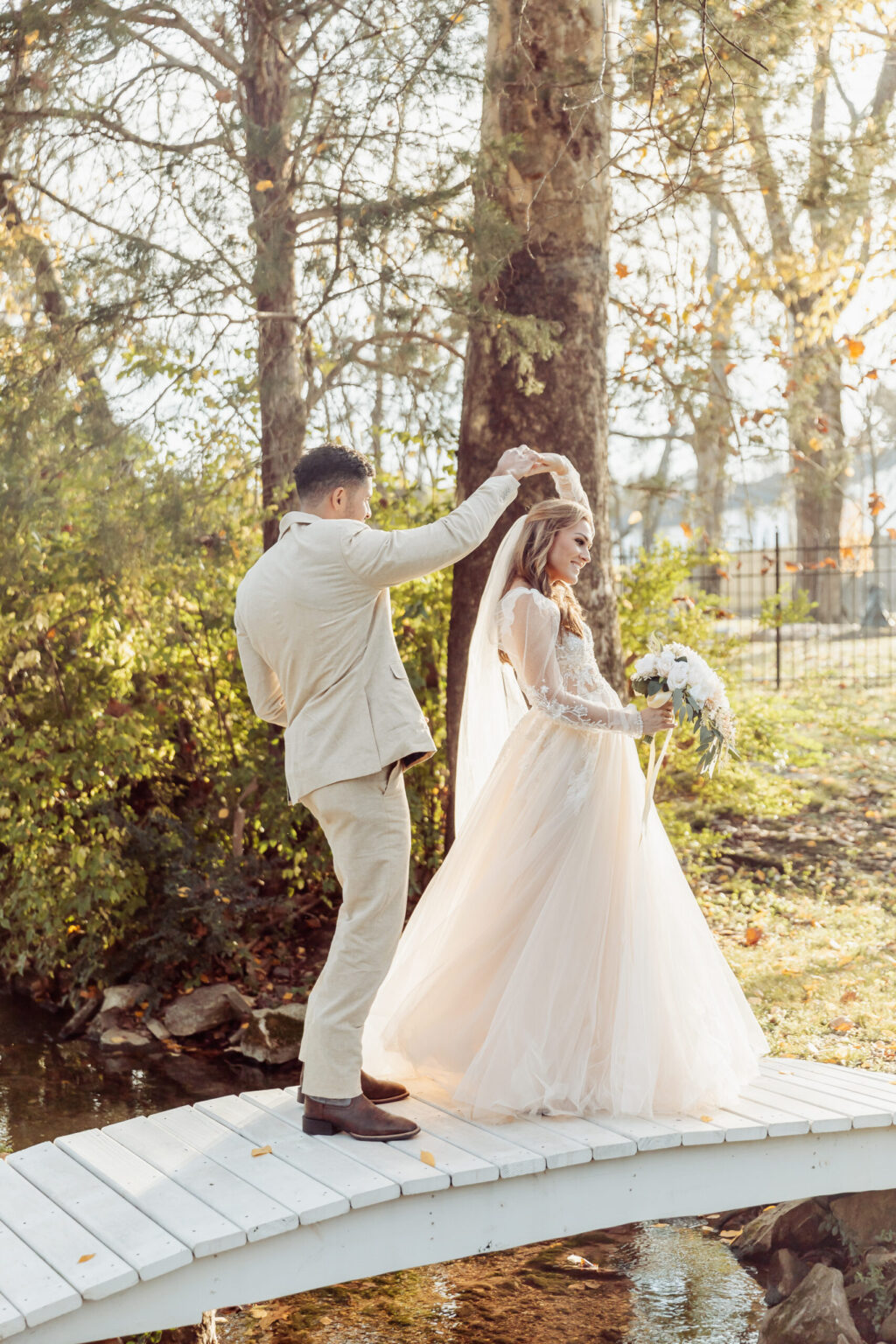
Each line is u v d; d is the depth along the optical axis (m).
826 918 6.45
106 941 6.61
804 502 19.11
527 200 5.91
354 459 3.01
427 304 5.99
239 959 6.63
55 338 6.10
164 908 6.68
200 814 7.22
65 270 6.13
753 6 6.37
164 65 6.70
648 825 3.28
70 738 6.51
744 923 6.47
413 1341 3.53
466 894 3.30
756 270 9.27
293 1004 6.19
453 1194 2.82
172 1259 2.48
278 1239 2.64
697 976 3.31
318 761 2.87
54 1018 6.52
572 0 5.77
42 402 6.08
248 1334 3.60
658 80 6.14
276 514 6.86
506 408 6.00
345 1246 2.72
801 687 12.73
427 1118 3.16
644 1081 3.13
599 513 6.10
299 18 6.29
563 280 5.94
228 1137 3.08
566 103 5.80
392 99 5.82
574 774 3.21
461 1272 3.94
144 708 6.84
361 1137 3.00
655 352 8.71
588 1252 4.05
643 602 8.29
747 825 8.12
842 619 17.64
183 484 6.29
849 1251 3.78
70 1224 2.65
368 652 2.90
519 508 6.00
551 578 3.27
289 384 6.88
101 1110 5.13
